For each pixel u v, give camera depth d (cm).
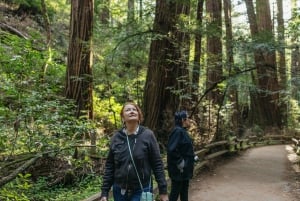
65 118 913
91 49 1268
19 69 852
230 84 1345
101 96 1458
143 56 1327
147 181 396
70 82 1246
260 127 2694
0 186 530
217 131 1430
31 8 2148
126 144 398
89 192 794
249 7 2509
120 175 394
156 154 400
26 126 732
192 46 1537
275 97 2769
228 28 1642
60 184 857
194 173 1025
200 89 1442
